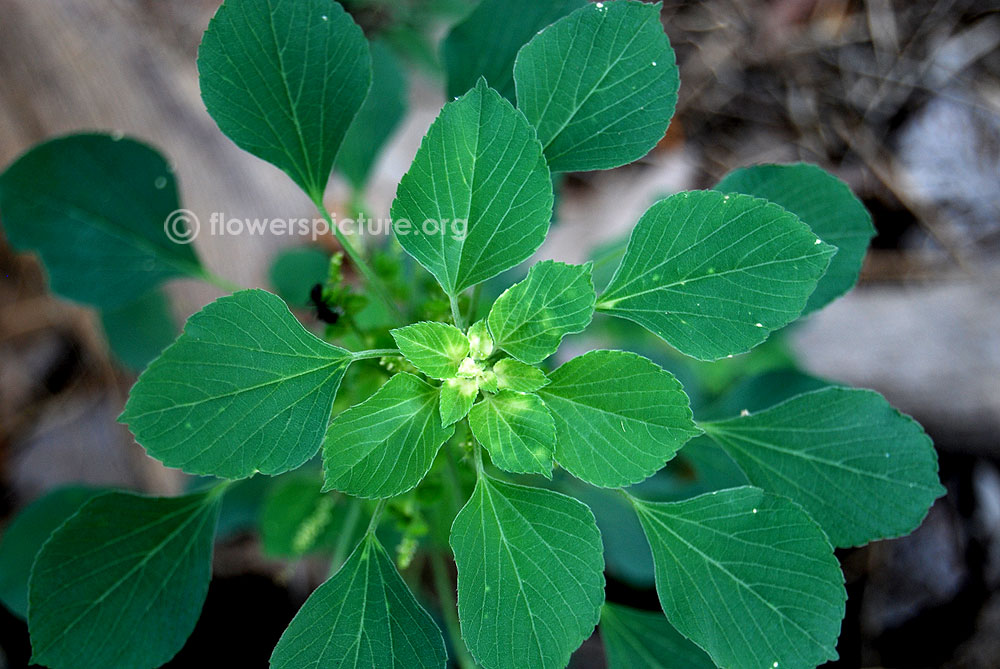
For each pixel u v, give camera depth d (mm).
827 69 665
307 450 307
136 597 343
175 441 298
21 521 395
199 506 353
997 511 559
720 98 667
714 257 313
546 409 310
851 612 557
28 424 625
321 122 342
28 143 508
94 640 337
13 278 644
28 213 373
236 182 519
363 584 320
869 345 573
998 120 629
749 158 657
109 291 387
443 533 385
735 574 321
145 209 382
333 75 335
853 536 346
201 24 546
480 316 393
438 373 314
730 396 394
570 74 329
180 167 512
